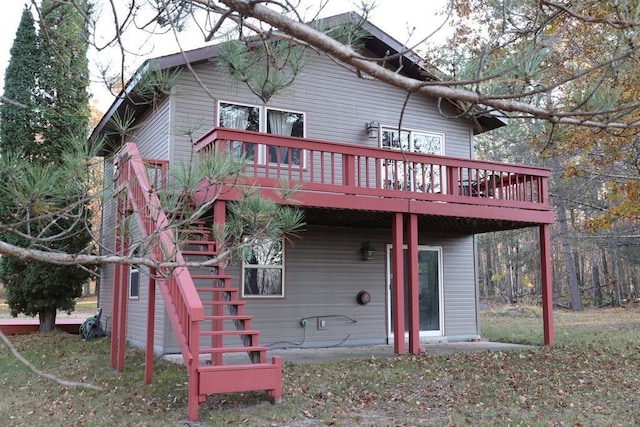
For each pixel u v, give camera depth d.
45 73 11.73
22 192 2.40
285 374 7.04
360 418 5.25
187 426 4.97
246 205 3.82
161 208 3.31
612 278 25.17
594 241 22.45
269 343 9.83
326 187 8.13
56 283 12.57
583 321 16.80
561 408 5.71
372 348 10.08
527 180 10.68
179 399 5.95
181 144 9.20
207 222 8.56
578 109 3.17
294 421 5.11
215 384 5.19
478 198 9.31
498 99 2.81
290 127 10.26
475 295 12.05
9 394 6.63
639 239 19.83
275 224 3.88
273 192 7.46
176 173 3.40
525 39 3.33
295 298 10.18
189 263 3.20
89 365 8.30
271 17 2.33
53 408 5.89
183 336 5.45
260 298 9.85
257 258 9.87
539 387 6.56
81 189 2.66
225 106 9.62
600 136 7.74
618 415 5.44
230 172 3.54
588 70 2.78
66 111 11.83
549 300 9.95
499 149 24.70
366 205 8.44
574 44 5.93
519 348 9.78
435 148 11.70
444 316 11.62
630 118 4.89
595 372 7.45
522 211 9.68
